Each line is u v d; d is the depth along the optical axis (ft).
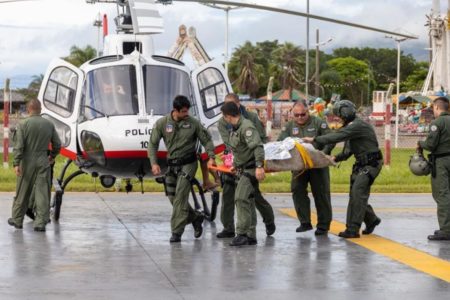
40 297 42.52
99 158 71.72
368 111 437.99
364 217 65.98
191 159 61.57
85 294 43.37
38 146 66.33
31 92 454.40
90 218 76.18
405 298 43.01
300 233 67.31
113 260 53.93
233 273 49.60
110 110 72.43
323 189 65.26
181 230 62.03
